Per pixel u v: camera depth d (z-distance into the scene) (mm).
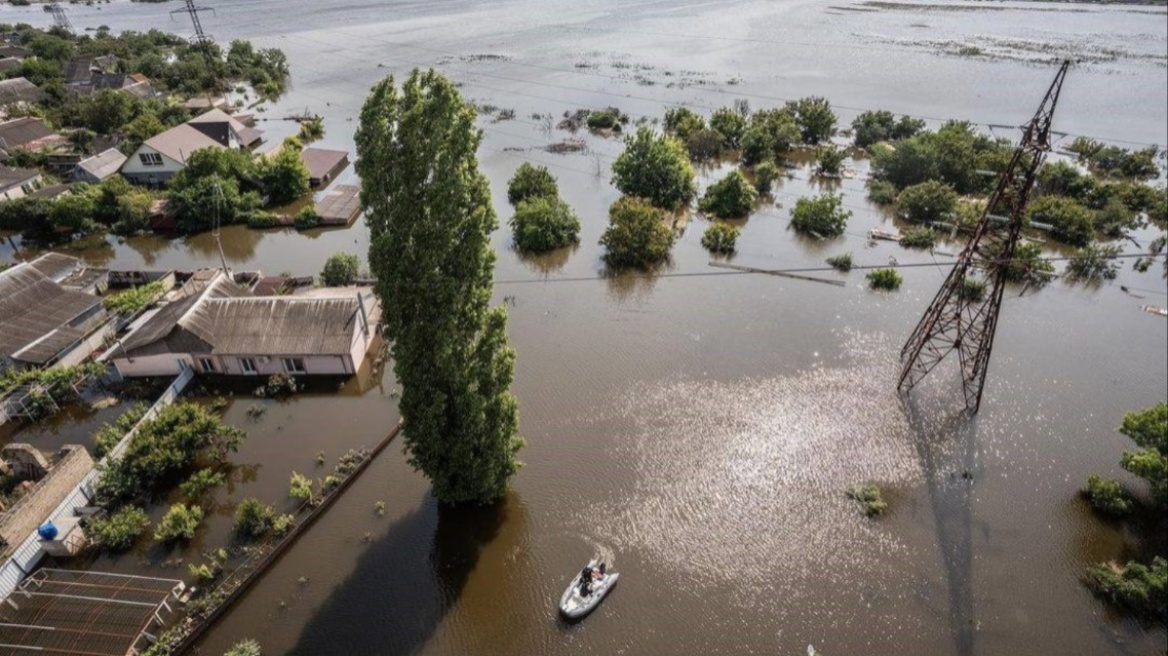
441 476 38094
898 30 179875
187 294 61156
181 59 156250
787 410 50062
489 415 37469
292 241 80188
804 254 74562
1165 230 80062
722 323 61188
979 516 41469
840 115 117625
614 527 40875
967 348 51250
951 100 118875
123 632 32125
